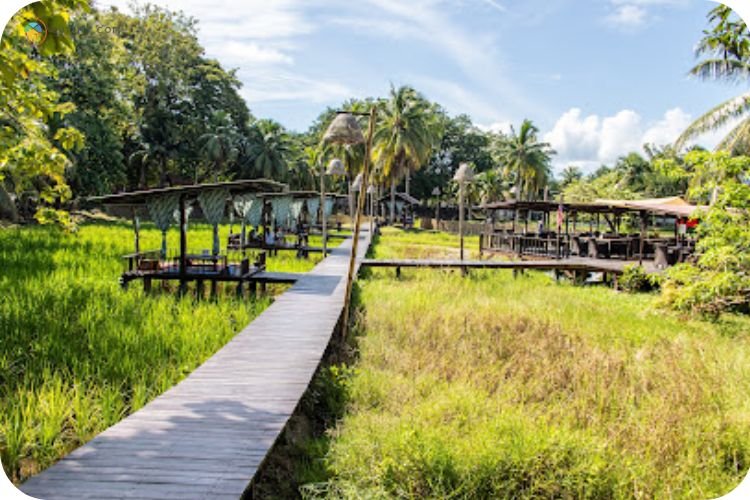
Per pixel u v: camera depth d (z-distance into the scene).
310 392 5.70
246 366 6.04
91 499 3.34
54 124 25.50
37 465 4.18
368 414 5.09
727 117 14.27
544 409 5.40
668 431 4.76
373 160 39.88
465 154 63.34
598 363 6.70
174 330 7.36
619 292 13.78
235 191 13.32
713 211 9.69
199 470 3.73
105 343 6.62
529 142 44.75
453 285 12.88
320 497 3.85
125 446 4.07
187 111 42.78
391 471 3.93
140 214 12.41
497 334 8.00
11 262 12.18
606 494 3.94
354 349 7.32
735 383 6.17
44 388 5.10
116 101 29.39
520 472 3.99
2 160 8.36
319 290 10.91
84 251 15.13
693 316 10.30
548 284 14.66
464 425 4.85
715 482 4.16
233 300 10.41
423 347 7.32
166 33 39.69
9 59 4.95
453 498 3.84
